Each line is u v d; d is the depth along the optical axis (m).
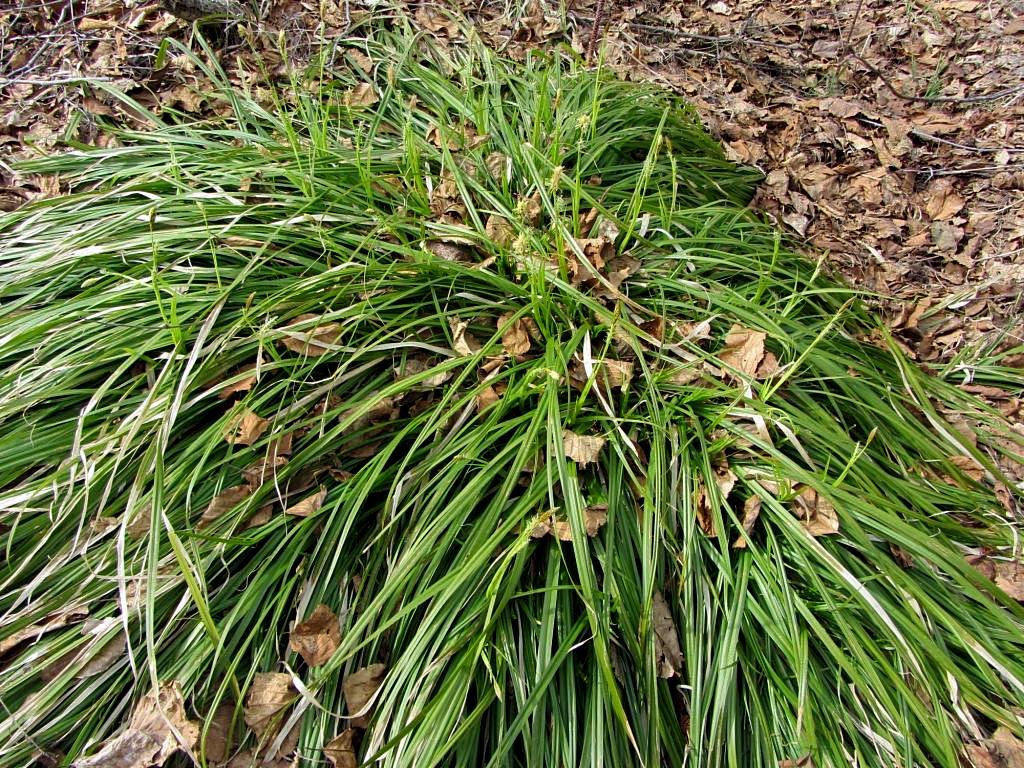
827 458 0.81
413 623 0.70
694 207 1.11
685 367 0.84
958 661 0.72
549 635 0.68
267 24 1.23
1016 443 0.96
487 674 0.68
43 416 0.75
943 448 0.92
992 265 1.26
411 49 1.21
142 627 0.67
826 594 0.72
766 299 0.99
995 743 0.68
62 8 1.20
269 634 0.68
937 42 1.82
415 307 0.86
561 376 0.81
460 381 0.79
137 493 0.67
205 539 0.67
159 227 0.88
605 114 1.16
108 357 0.77
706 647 0.71
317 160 0.97
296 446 0.77
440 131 1.02
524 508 0.73
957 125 1.54
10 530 0.70
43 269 0.83
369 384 0.81
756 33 1.72
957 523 0.81
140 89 1.12
